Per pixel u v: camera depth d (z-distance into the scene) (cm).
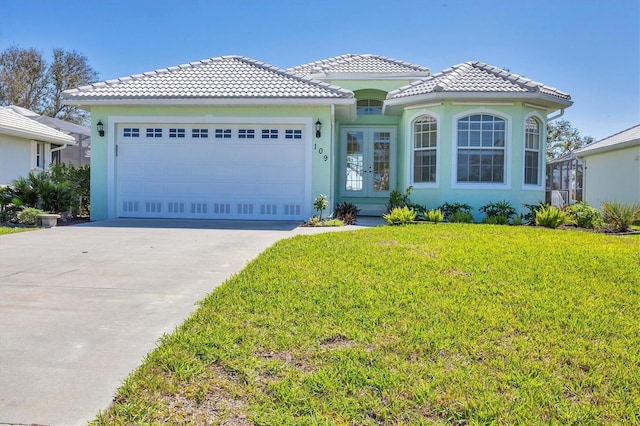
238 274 615
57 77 3794
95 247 866
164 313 464
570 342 384
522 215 1377
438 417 279
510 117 1405
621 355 358
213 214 1410
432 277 593
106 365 346
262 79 1457
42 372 334
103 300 510
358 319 436
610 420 274
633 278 596
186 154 1412
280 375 328
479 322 428
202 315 448
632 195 1888
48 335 404
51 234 1047
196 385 314
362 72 1811
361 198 1819
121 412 282
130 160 1422
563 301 495
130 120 1406
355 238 927
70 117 3912
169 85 1422
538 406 286
